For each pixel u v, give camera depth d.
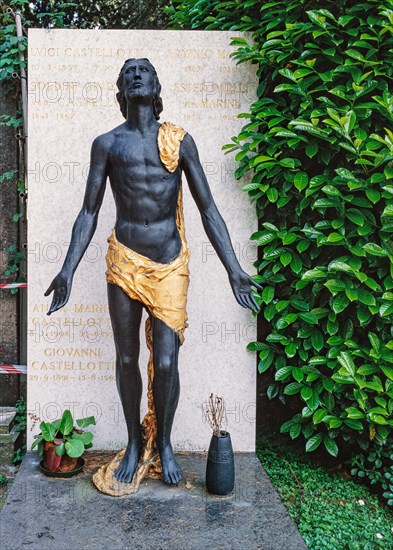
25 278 4.61
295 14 3.82
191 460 3.75
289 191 3.85
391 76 3.59
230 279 3.13
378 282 3.71
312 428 3.84
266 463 4.07
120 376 3.22
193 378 4.09
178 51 4.03
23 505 3.04
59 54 3.99
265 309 3.89
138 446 3.34
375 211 3.66
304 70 3.61
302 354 3.80
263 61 3.83
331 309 3.74
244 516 2.96
